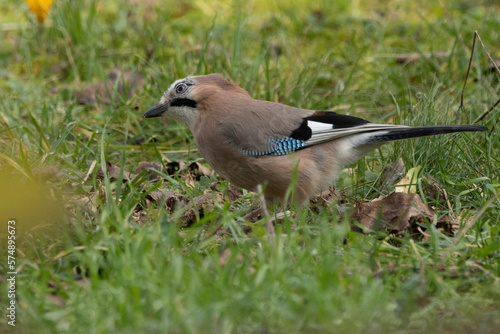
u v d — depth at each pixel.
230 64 13.02
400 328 6.40
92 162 10.28
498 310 6.68
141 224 8.55
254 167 8.85
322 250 7.01
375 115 12.51
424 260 7.34
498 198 8.55
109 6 17.78
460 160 9.88
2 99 12.55
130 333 5.93
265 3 17.95
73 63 14.38
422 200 8.77
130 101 12.45
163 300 6.08
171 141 11.88
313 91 13.23
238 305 6.10
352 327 6.06
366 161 10.38
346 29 16.14
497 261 7.26
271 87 12.71
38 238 7.82
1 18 17.38
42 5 9.46
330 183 9.14
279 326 6.12
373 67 14.10
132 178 10.12
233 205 9.50
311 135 8.83
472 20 15.86
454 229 8.39
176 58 13.01
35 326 6.22
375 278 7.00
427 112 10.37
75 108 12.54
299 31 16.09
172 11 17.05
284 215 8.07
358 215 8.57
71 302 6.40
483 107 11.51
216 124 8.95
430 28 15.21
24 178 9.14
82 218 8.22
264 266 6.48
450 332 6.40
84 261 6.84
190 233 7.62
